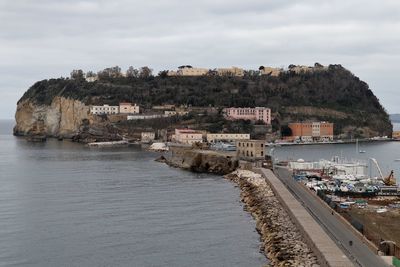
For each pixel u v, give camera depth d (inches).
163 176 6628.9
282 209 4030.5
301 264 2573.8
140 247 3208.7
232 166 7081.7
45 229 3627.0
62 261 2940.5
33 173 6850.4
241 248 3189.0
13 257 3004.4
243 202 4699.8
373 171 7721.5
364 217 3580.2
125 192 5236.2
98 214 4121.6
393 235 3036.4
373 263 2375.7
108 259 2977.4
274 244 3053.6
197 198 4909.0
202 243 3302.2
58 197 4909.0
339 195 4569.4
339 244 2706.7
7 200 4749.0
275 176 5762.8
